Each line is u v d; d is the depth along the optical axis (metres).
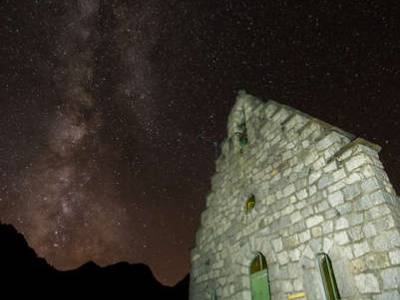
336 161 5.45
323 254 5.20
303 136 6.43
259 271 6.58
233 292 6.88
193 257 9.02
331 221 5.13
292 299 5.33
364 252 4.47
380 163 5.16
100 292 29.11
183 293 30.16
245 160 8.16
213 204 9.02
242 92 9.77
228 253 7.55
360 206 4.77
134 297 29.83
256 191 7.27
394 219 4.30
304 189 5.92
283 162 6.72
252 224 7.00
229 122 9.81
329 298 4.85
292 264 5.59
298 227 5.73
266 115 7.94
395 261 4.07
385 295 4.05
